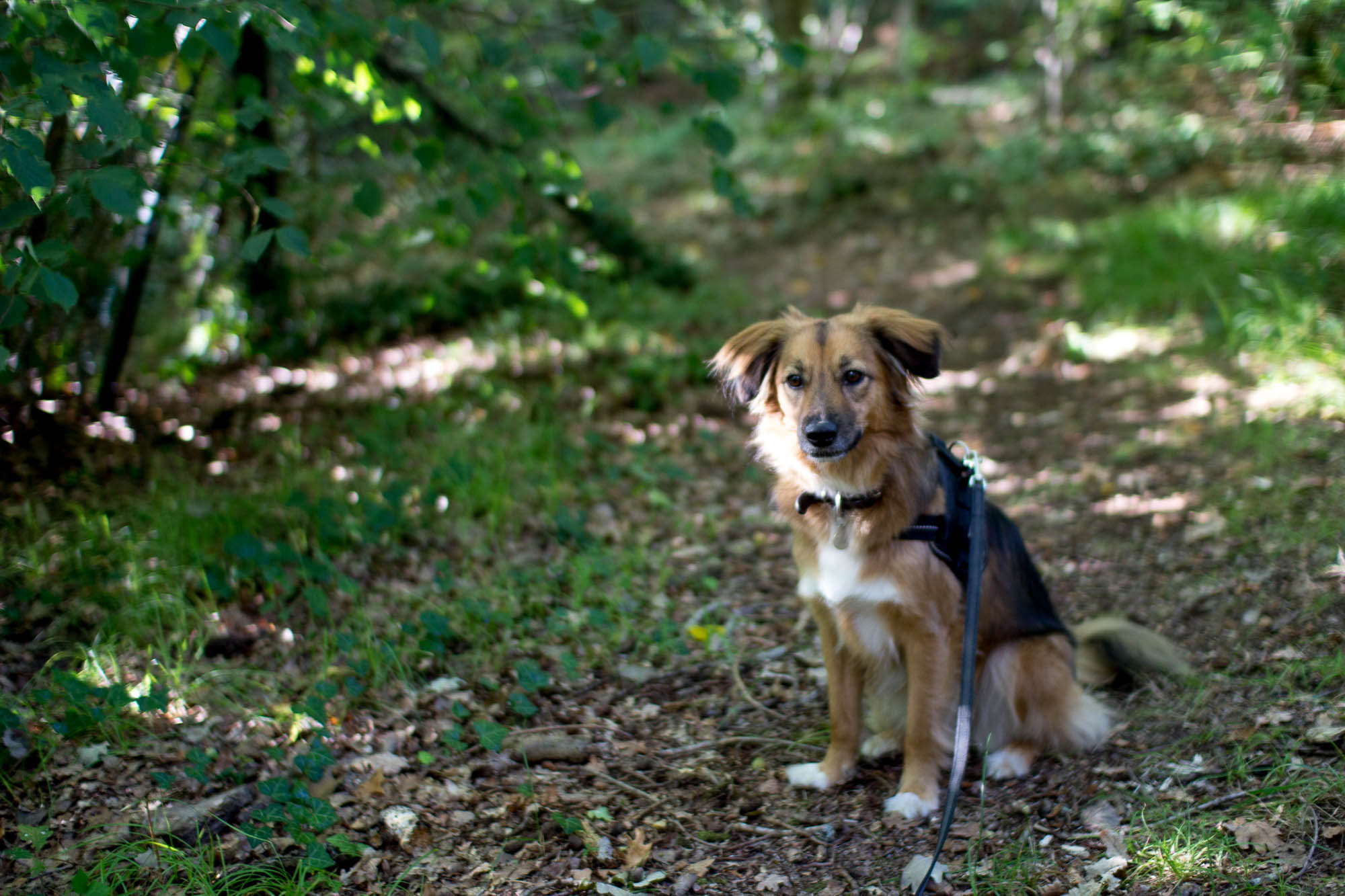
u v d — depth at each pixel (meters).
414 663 4.09
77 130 4.27
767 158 14.30
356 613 4.21
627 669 4.21
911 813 3.23
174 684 3.66
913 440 3.31
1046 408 7.05
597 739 3.73
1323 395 5.68
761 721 3.88
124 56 3.79
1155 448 5.89
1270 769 3.05
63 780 3.21
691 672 4.23
